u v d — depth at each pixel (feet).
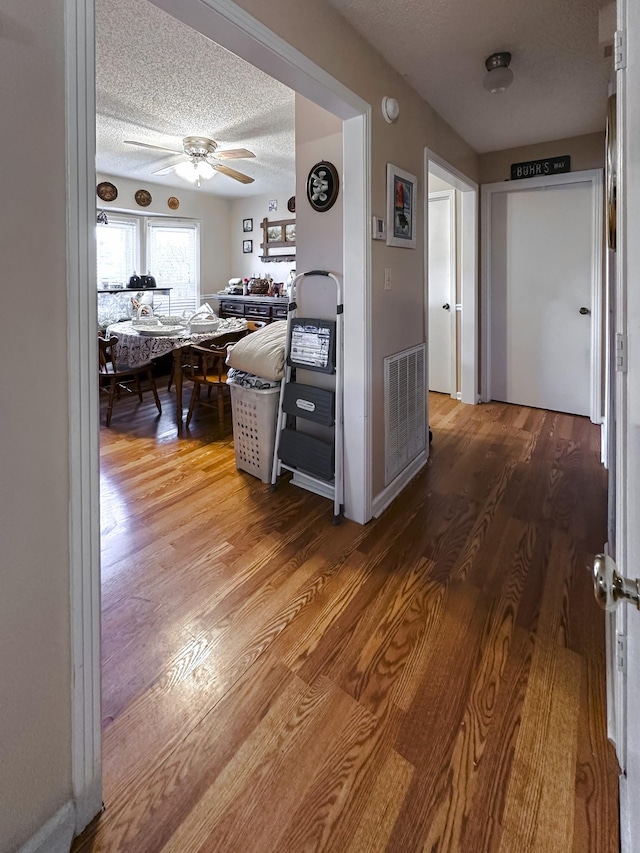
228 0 4.44
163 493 9.01
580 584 6.14
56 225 2.82
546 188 13.29
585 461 10.33
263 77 9.12
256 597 5.95
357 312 7.33
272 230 20.26
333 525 7.77
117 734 4.09
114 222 18.78
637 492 2.35
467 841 3.29
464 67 7.86
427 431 10.36
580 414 13.73
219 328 13.97
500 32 6.88
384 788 3.65
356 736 4.08
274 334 9.60
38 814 3.05
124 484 9.41
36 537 2.88
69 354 2.96
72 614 3.15
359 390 7.52
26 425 2.76
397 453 8.86
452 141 11.35
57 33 2.72
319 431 8.73
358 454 7.70
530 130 11.57
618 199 3.20
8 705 2.82
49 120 2.72
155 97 10.09
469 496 8.78
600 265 12.64
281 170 16.47
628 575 2.74
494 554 6.87
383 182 7.59
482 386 15.51
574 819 3.40
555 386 14.14
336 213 7.73
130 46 7.97
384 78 7.46
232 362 9.62
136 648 5.09
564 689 4.53
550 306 13.83
